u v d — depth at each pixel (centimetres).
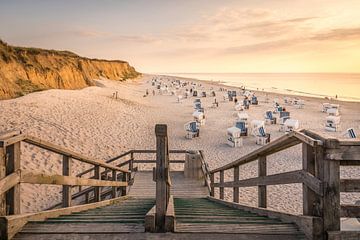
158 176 335
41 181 367
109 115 2358
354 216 287
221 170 802
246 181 543
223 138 2016
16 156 326
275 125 2528
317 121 2772
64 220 364
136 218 382
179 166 1459
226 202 617
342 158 281
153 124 2286
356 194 1059
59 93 3044
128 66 10625
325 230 288
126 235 314
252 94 5231
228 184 695
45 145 372
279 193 1093
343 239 282
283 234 314
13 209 325
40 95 2761
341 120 2931
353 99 5778
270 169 1387
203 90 6034
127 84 6838
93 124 1984
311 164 310
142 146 1656
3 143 292
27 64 3472
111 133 1844
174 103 3841
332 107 3388
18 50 3578
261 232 319
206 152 1677
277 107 3288
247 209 484
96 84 5097
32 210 847
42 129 1653
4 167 311
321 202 294
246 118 2694
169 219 323
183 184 1054
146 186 1020
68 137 1612
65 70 4178
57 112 2138
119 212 450
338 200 286
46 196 950
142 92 5084
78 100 2803
